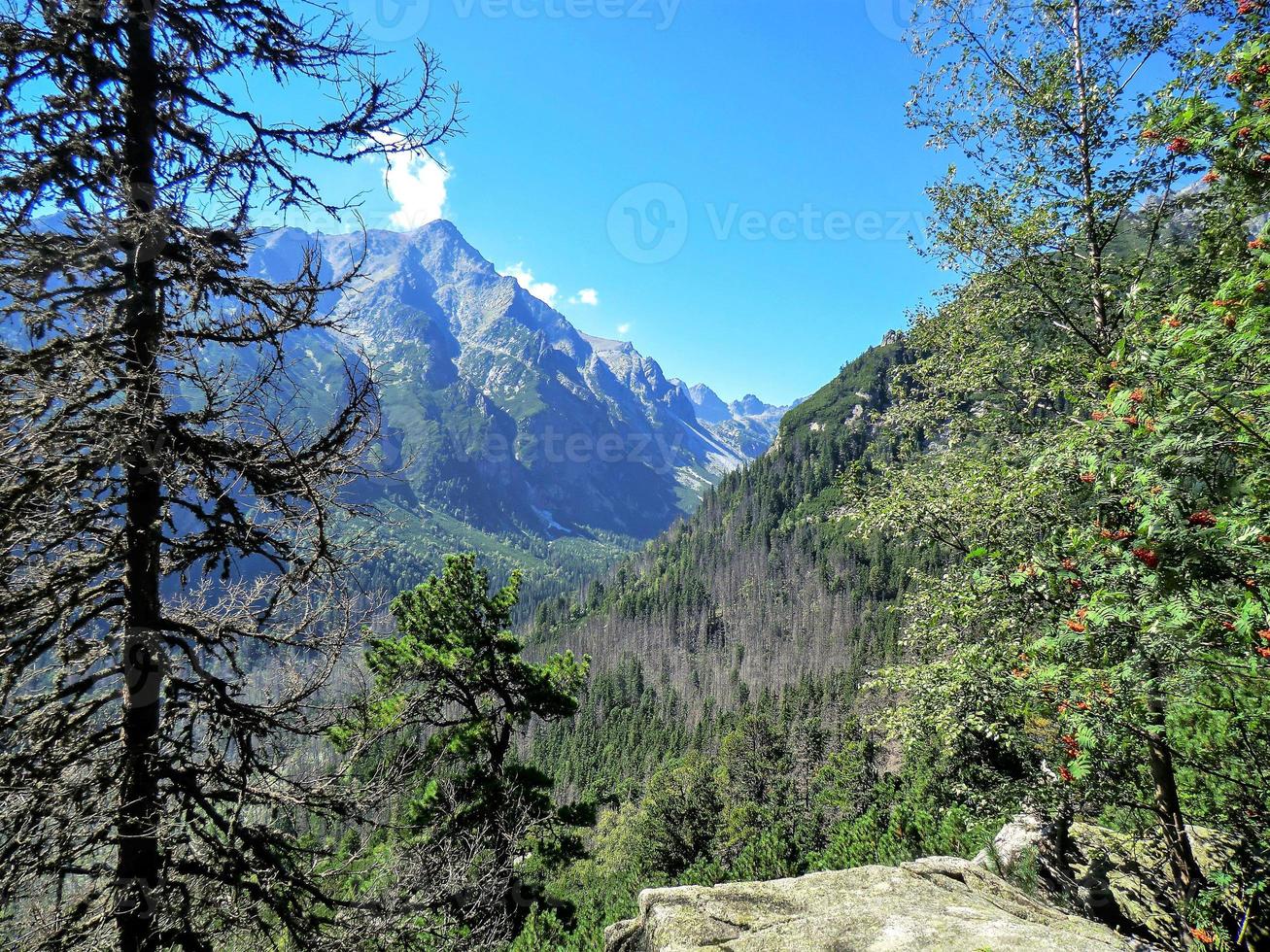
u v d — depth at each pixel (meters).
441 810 12.90
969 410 10.94
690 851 41.22
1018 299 10.13
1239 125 4.15
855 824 21.00
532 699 15.35
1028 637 7.20
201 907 4.91
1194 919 6.31
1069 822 8.59
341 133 5.41
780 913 4.61
